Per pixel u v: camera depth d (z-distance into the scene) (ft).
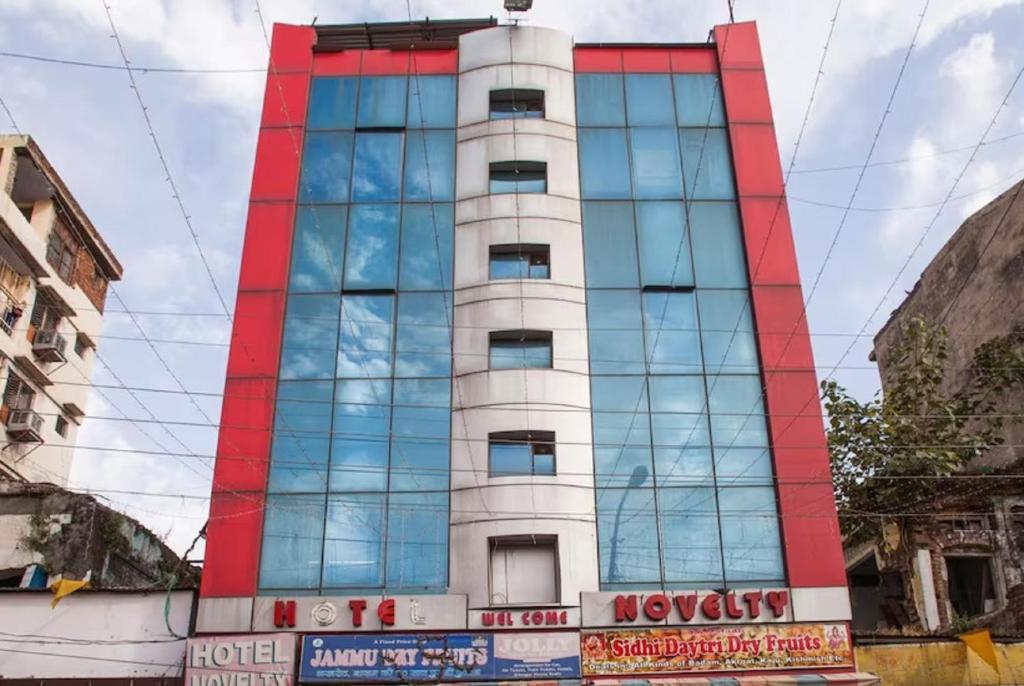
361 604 78.89
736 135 99.25
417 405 87.61
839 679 75.46
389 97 102.06
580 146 99.09
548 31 104.17
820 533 82.38
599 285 92.48
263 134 99.60
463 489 83.76
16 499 96.48
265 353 89.40
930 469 99.30
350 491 84.33
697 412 87.40
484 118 100.01
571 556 80.89
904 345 118.62
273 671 75.66
